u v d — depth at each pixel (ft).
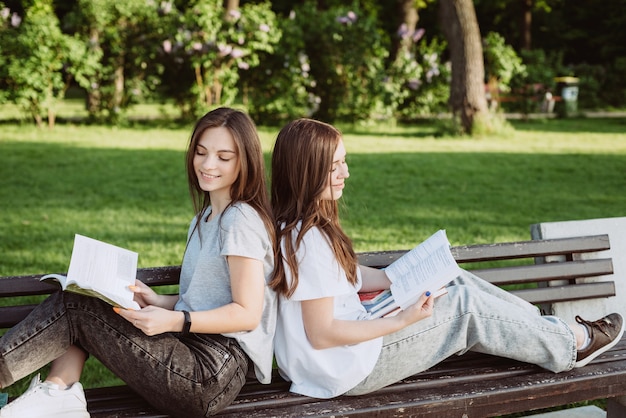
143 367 8.02
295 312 8.80
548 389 9.20
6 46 47.75
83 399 8.07
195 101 53.52
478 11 111.45
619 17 107.96
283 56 53.31
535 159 39.22
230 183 8.55
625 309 11.77
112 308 8.02
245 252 8.23
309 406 8.58
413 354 9.04
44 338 7.92
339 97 55.21
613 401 10.52
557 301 11.21
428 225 24.09
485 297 9.39
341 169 8.93
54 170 33.42
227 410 8.45
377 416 8.52
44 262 19.43
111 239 21.81
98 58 50.55
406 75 56.44
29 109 49.32
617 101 82.74
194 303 8.53
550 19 113.39
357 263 9.71
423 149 42.73
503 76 66.59
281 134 9.02
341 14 54.29
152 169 34.14
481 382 9.25
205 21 50.88
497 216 25.71
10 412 7.77
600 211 26.91
